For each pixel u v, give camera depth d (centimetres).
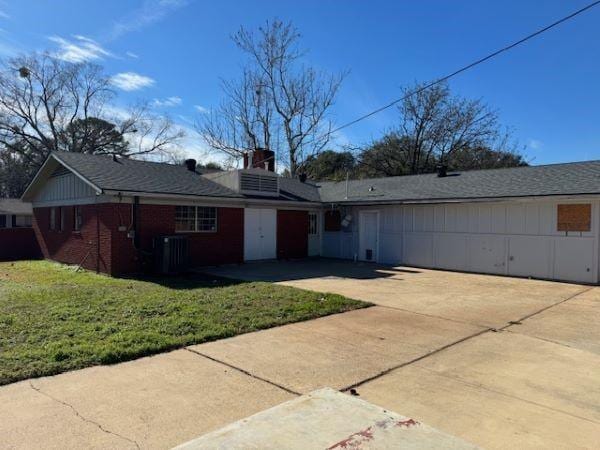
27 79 3550
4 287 1019
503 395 428
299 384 447
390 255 1642
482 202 1348
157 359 516
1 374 445
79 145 3850
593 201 1167
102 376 457
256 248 1661
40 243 1808
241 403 399
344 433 250
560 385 455
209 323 666
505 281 1209
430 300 916
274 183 1712
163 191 1323
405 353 555
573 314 795
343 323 709
